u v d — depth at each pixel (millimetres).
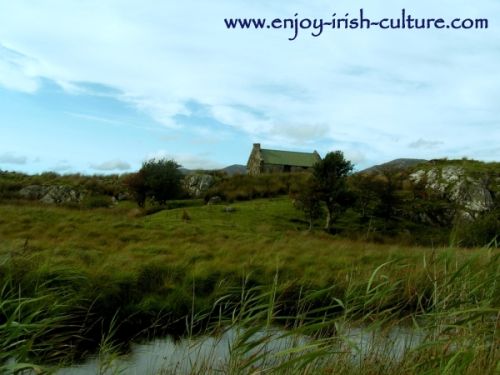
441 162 75750
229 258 19156
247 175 72500
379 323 5922
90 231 25344
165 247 21078
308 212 50844
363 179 56906
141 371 8828
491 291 6750
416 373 5570
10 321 5355
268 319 5797
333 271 17172
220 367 6578
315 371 5727
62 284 13016
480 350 5781
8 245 16297
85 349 10906
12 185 58188
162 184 55719
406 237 46219
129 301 13938
